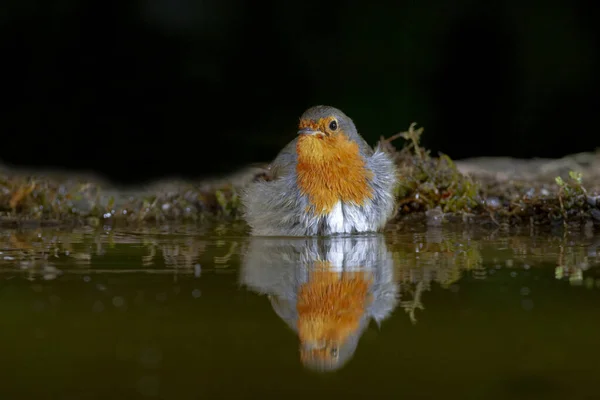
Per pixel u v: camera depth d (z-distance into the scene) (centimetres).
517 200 1098
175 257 778
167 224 1102
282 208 950
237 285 623
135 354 430
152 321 503
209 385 378
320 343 448
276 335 470
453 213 1091
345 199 940
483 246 852
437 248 836
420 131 1228
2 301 561
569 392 369
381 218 977
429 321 501
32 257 777
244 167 1705
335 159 921
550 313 519
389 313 523
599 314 516
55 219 1132
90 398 361
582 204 1055
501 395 366
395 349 440
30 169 1645
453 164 1162
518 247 843
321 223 944
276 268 709
